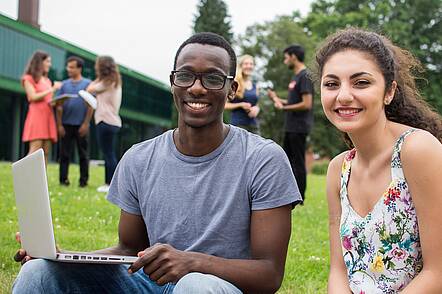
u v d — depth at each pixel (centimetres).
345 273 259
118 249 287
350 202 250
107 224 594
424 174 228
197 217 266
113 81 831
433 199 228
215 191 266
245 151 269
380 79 234
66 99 851
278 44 4031
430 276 228
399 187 234
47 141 879
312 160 3894
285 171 264
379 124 238
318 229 604
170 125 3606
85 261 238
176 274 238
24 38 2330
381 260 238
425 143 230
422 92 262
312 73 256
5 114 2420
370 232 239
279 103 771
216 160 269
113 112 837
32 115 866
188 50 267
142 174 279
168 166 273
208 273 241
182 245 268
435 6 3716
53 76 2431
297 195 263
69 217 616
